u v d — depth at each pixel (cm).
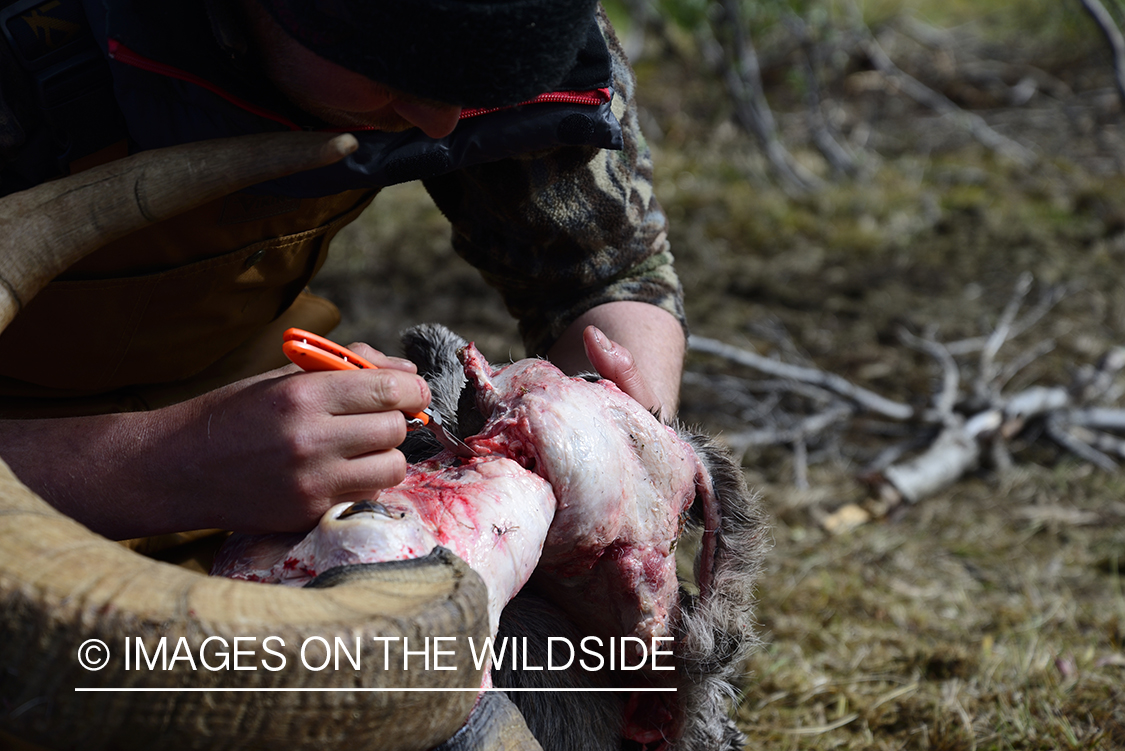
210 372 197
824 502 372
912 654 276
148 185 119
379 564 112
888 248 598
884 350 488
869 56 830
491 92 120
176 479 133
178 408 138
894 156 739
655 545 154
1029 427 416
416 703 103
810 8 743
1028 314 517
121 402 183
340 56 120
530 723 157
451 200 190
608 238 193
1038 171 696
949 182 687
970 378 457
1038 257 578
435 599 106
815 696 259
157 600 95
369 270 572
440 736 111
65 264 121
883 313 523
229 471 130
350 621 99
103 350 169
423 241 609
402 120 140
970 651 275
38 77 136
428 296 542
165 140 140
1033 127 775
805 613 298
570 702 163
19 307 119
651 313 200
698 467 168
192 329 178
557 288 199
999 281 554
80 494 136
